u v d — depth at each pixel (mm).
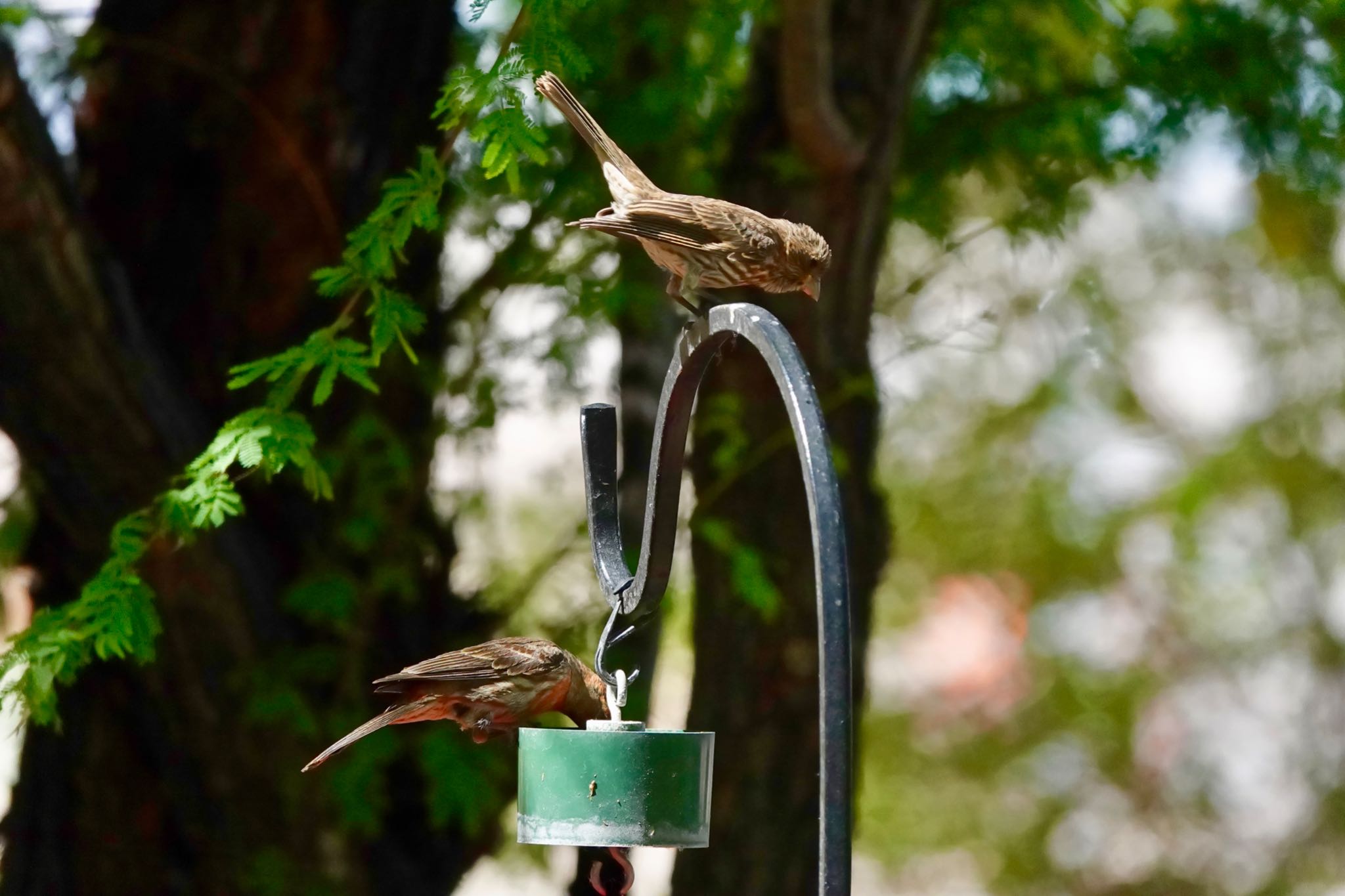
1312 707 21766
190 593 10883
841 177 10898
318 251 12016
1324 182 13336
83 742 11375
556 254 12555
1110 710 21609
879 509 11406
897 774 21656
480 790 11195
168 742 11117
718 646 11125
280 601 11383
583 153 12438
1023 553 21844
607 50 12086
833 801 5066
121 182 12102
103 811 11383
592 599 12992
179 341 11930
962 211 15281
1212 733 21750
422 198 7848
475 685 6941
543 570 12680
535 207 12609
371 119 12172
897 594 22203
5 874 11656
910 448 21859
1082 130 13016
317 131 12008
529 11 7516
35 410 10406
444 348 12672
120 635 8414
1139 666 21938
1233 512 21953
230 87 11906
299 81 11984
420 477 12195
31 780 11688
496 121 7324
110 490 10625
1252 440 21484
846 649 5121
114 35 11969
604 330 12938
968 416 21547
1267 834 21562
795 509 11164
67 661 8547
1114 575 21938
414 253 11984
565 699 7156
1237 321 21344
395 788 12320
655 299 12398
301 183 11969
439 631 12656
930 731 21844
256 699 10883
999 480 21812
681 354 6668
